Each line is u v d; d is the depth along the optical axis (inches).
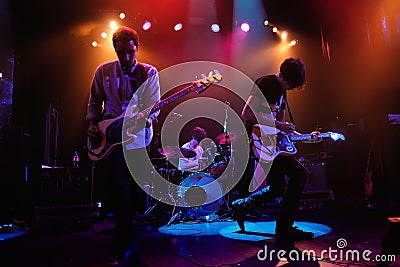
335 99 306.2
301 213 189.5
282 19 315.6
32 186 203.3
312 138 135.6
